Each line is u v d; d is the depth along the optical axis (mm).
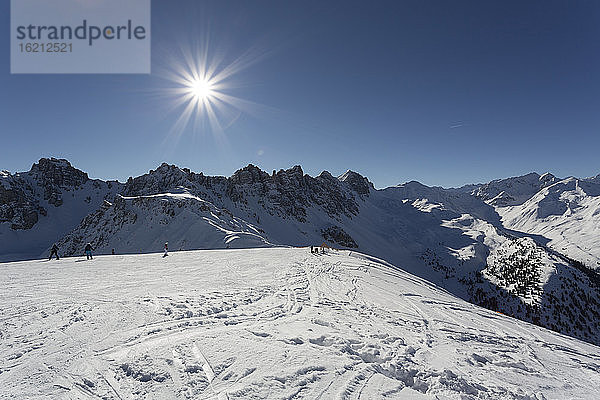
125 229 87062
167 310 11141
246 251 36562
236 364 7031
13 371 6500
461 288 158125
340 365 7242
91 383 6137
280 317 10992
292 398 5824
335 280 19531
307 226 194375
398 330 10695
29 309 11109
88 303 12008
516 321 14812
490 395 6859
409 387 6668
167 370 6676
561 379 8375
